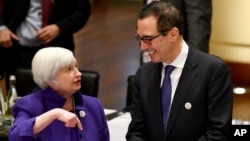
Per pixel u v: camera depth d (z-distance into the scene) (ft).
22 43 33.78
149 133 19.92
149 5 18.72
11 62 34.12
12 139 17.84
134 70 53.93
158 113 19.56
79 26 34.42
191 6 27.91
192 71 19.26
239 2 40.42
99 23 77.36
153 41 18.34
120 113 25.93
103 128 19.99
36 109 18.75
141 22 18.37
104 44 64.39
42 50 18.76
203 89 19.07
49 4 33.40
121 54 59.93
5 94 29.17
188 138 19.13
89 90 27.61
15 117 18.99
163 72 19.85
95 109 19.89
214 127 18.90
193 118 19.08
